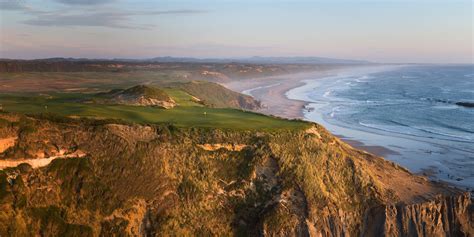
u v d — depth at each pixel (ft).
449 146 263.29
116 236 107.86
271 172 129.59
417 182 146.92
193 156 126.00
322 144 139.23
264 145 132.46
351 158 138.10
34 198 102.27
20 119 109.91
